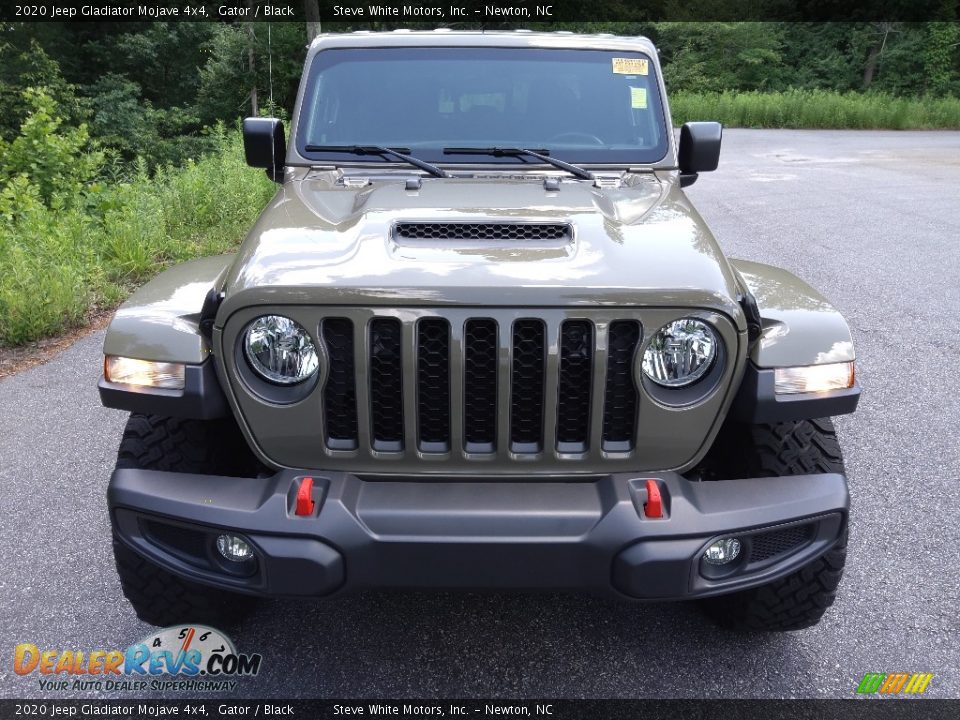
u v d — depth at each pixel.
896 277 7.93
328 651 2.87
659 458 2.36
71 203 9.17
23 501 3.81
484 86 3.61
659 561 2.22
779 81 42.56
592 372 2.26
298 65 26.58
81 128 10.16
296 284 2.22
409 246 2.44
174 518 2.30
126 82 25.50
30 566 3.30
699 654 2.85
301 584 2.25
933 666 2.78
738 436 2.67
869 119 31.30
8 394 5.11
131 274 7.71
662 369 2.29
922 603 3.11
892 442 4.45
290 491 2.29
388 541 2.21
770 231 10.27
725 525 2.26
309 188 3.17
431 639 2.93
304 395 2.30
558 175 3.38
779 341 2.42
